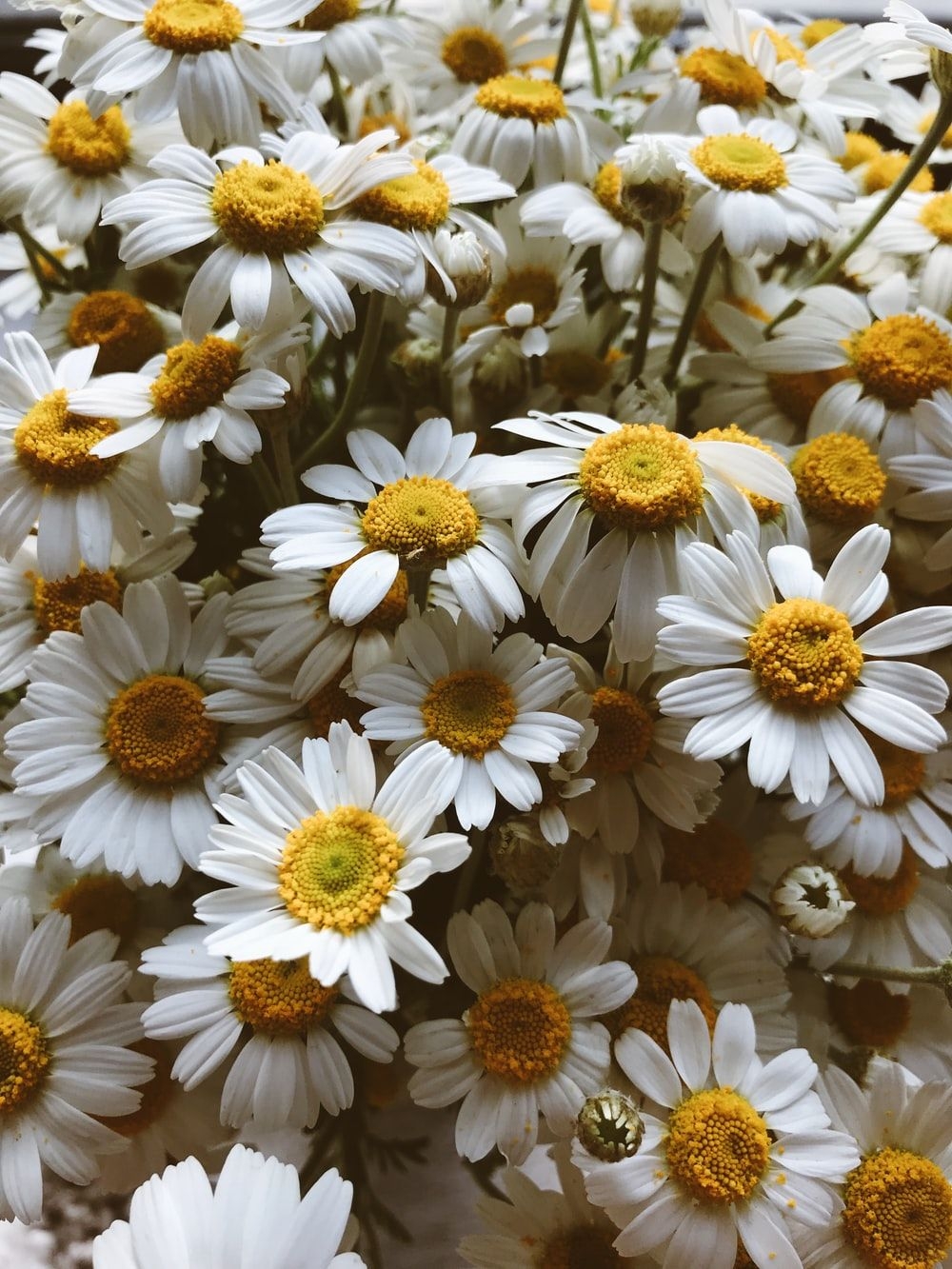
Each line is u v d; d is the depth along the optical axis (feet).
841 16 0.92
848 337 0.60
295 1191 0.42
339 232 0.51
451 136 0.69
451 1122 0.59
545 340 0.59
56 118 0.62
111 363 0.60
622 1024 0.50
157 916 0.54
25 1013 0.48
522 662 0.49
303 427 0.63
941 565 0.55
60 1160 0.47
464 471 0.51
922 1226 0.48
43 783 0.49
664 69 0.73
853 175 0.71
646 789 0.52
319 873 0.42
